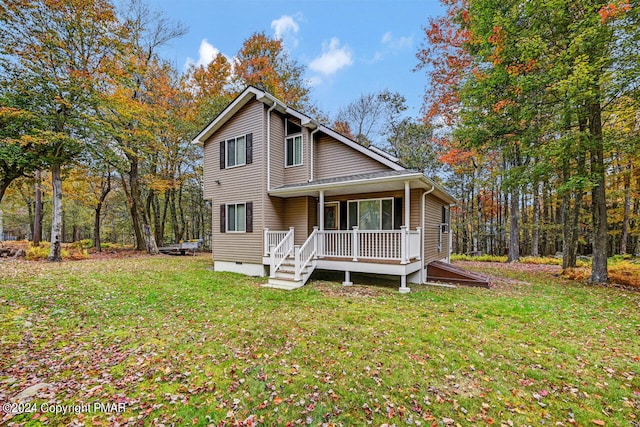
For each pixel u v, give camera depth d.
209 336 4.53
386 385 3.19
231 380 3.30
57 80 11.88
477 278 8.73
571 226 12.04
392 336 4.49
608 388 3.16
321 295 7.20
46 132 11.34
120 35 13.56
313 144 11.25
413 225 9.33
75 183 18.94
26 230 28.73
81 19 12.20
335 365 3.61
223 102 18.56
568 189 9.03
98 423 2.60
